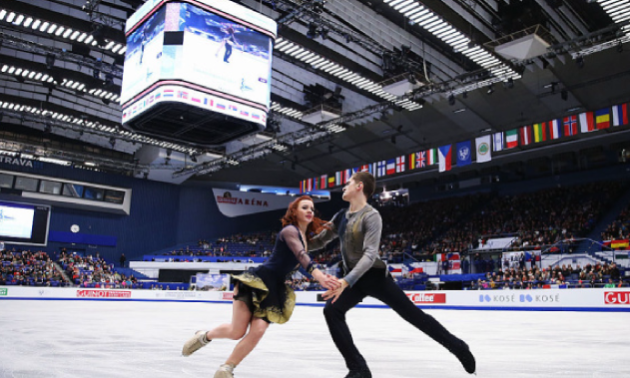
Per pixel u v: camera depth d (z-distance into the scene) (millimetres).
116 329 9578
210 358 5426
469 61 25531
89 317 13398
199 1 16297
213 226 46062
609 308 18547
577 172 39250
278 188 49219
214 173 46656
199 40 16203
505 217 38625
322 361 5383
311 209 3990
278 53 24422
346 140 40031
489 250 33344
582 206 35250
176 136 20266
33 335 8023
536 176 41438
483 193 43406
